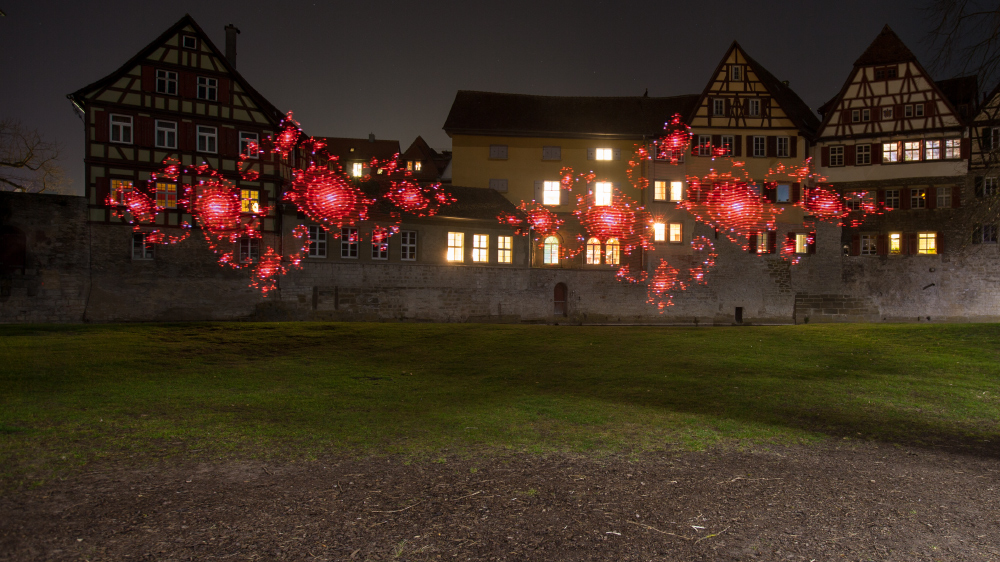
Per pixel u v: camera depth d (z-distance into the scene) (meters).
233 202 28.05
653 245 36.75
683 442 8.56
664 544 4.97
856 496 6.28
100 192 25.77
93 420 9.04
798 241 36.78
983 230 34.19
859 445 8.63
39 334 19.41
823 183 37.09
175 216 27.05
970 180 34.25
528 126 37.56
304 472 6.74
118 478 6.28
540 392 12.74
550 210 36.88
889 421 10.24
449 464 7.19
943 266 34.75
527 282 34.44
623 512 5.67
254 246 28.58
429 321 31.34
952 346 18.80
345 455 7.52
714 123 36.94
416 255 31.27
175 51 27.25
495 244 33.50
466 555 4.66
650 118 38.88
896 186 35.69
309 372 15.08
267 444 7.97
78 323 24.09
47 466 6.57
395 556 4.61
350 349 19.11
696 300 36.69
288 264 28.66
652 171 37.09
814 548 4.95
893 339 20.66
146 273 26.48
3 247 24.42
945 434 9.38
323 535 4.96
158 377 13.76
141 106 26.45
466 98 39.09
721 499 6.11
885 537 5.19
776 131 36.94
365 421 9.62
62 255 25.19
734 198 36.59
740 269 36.72
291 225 28.83
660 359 17.52
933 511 5.85
